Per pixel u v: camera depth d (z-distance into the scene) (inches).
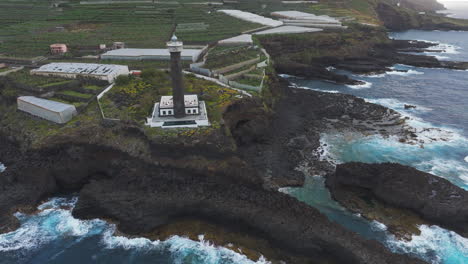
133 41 5531.5
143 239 2166.6
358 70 5723.4
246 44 5462.6
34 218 2361.0
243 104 3289.9
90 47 5068.9
